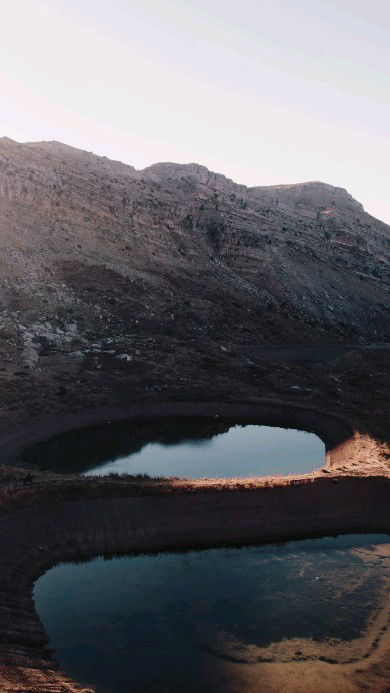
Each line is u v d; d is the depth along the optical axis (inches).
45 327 4170.8
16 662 1124.5
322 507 1840.6
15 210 5570.9
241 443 2866.6
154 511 1749.5
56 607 1366.9
